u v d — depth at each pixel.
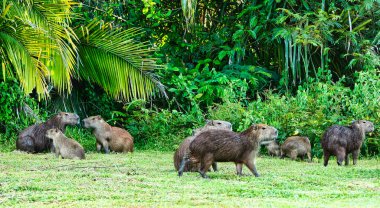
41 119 17.98
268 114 16.58
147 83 16.62
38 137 15.84
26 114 17.67
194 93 18.52
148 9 19.31
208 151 11.33
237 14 19.86
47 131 14.65
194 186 10.36
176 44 19.86
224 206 8.59
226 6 20.16
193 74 18.52
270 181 11.05
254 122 16.34
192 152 11.45
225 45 19.73
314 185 10.77
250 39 19.77
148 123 17.73
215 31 20.14
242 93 17.61
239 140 11.45
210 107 17.27
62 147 14.55
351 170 12.82
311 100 16.77
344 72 19.42
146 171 12.32
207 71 18.62
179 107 18.64
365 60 18.30
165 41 19.91
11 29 13.82
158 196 9.39
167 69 18.52
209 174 11.94
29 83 14.06
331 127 13.98
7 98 17.33
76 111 18.58
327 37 18.28
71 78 18.22
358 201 9.09
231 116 16.78
